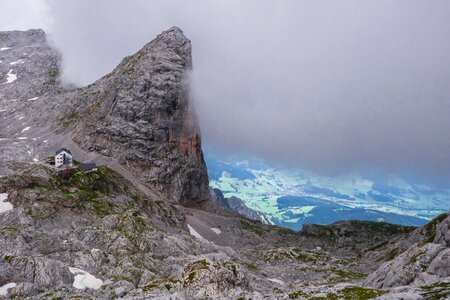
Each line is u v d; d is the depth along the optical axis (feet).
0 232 469.57
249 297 301.84
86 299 340.18
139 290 358.84
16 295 356.79
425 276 308.40
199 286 316.40
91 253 462.60
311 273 596.70
